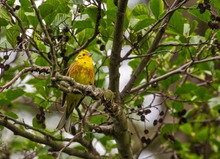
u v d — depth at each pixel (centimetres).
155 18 1084
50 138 1095
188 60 1245
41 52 974
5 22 984
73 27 1020
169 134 1216
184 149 1384
